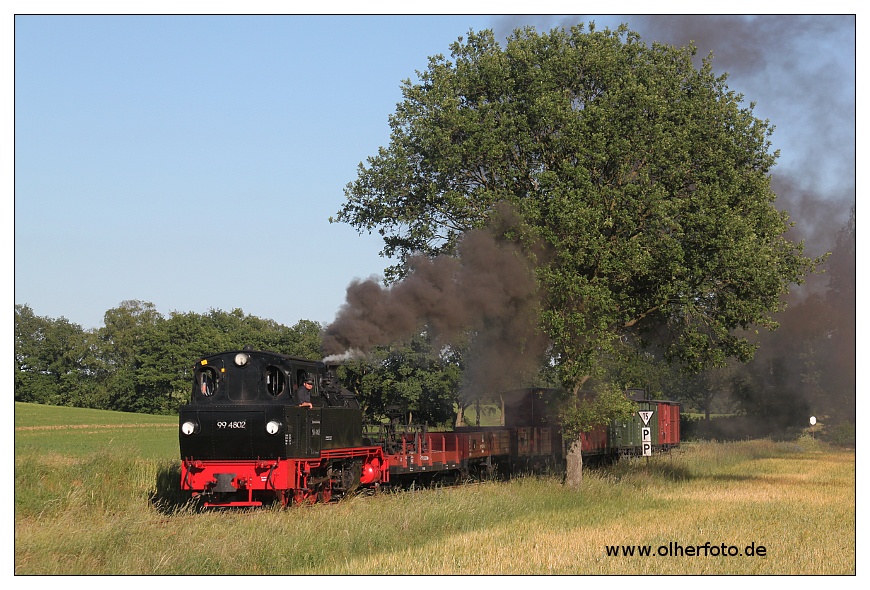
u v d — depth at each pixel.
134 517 15.98
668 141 24.17
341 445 21.53
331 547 14.79
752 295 25.64
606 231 25.25
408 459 24.72
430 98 26.19
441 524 17.50
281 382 19.67
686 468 36.25
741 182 25.70
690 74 26.88
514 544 15.93
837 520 20.38
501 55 26.31
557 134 25.31
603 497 24.58
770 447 54.59
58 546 13.59
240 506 19.31
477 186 26.52
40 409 89.38
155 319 132.50
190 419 19.27
